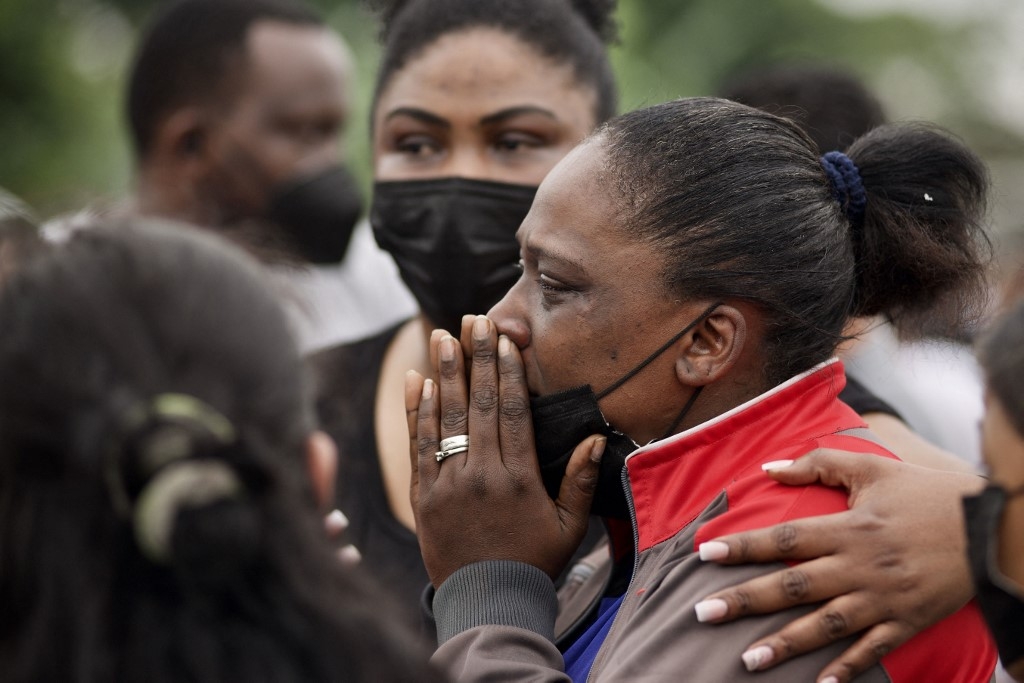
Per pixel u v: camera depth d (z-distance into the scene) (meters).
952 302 2.38
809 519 1.94
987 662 2.06
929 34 16.39
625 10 9.89
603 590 2.41
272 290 1.57
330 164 4.35
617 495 2.33
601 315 2.17
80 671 1.34
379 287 4.43
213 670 1.36
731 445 2.14
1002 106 16.03
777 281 2.14
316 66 4.32
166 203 4.26
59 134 8.90
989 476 1.83
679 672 1.88
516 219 2.93
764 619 1.91
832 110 3.52
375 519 2.82
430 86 2.94
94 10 10.14
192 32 4.23
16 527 1.39
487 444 2.28
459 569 2.23
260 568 1.43
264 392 1.46
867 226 2.31
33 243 1.66
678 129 2.20
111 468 1.34
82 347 1.39
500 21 2.98
